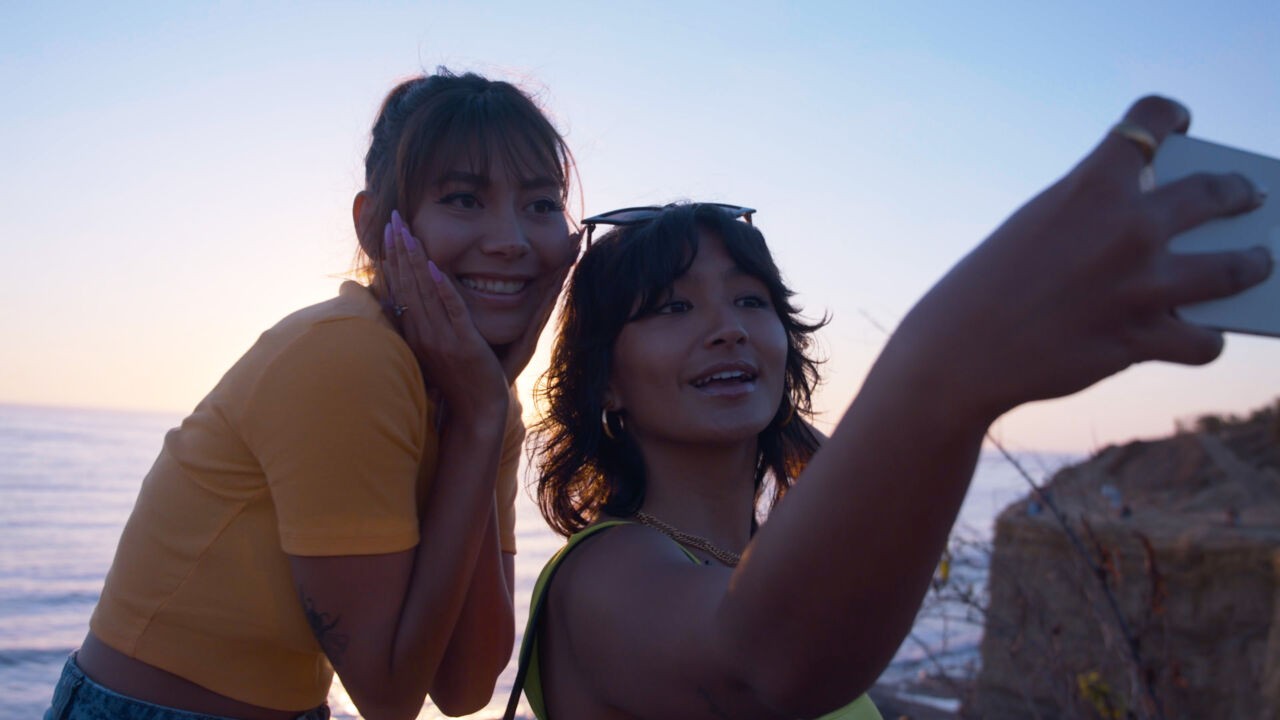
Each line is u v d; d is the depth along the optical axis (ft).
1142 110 1.82
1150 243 1.69
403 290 6.11
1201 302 1.73
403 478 5.79
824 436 7.08
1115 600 13.24
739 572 2.55
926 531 2.12
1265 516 63.93
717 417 5.53
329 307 6.01
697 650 3.21
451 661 7.23
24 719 33.32
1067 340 1.81
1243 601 49.67
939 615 16.34
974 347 1.90
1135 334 1.77
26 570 69.21
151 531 6.29
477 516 6.06
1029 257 1.84
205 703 6.24
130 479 158.40
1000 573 17.15
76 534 92.12
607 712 4.55
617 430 6.13
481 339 6.15
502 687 31.40
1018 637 16.20
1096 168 1.78
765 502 7.01
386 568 5.68
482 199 6.61
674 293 5.68
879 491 2.09
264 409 5.71
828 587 2.24
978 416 1.95
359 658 5.71
